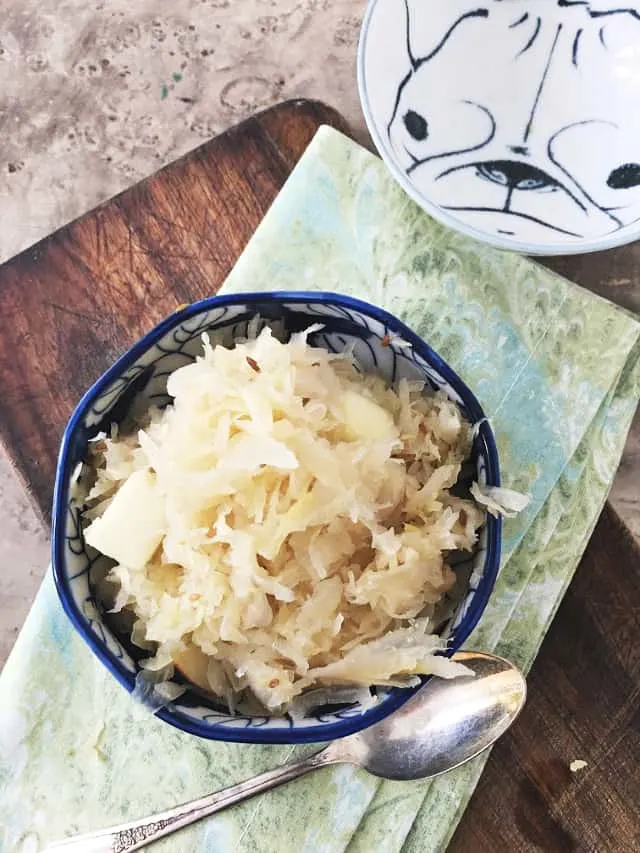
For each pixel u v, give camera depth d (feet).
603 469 1.00
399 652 0.80
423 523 0.86
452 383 0.85
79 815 0.94
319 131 1.06
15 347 1.07
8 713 0.95
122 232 1.09
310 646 0.82
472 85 1.12
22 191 1.30
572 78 1.13
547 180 1.10
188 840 0.95
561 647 0.99
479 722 0.94
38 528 1.20
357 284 1.04
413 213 1.05
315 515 0.81
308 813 0.94
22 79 1.32
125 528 0.82
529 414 1.00
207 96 1.29
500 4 1.12
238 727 0.78
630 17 1.11
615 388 1.01
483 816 0.96
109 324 1.07
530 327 1.02
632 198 1.07
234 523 0.82
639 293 1.10
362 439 0.85
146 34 1.31
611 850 0.95
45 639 0.96
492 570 0.82
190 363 0.90
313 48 1.28
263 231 1.05
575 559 0.98
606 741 0.97
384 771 0.94
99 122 1.31
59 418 1.05
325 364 0.87
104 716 0.96
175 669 0.83
